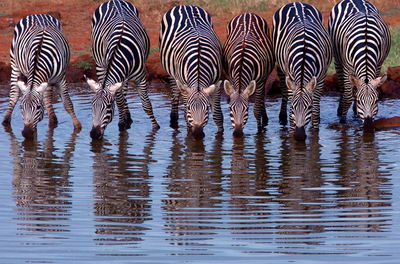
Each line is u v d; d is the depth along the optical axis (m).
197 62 14.77
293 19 15.76
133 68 15.52
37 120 14.84
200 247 8.49
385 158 12.87
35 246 8.54
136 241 8.74
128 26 15.93
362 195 10.65
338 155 13.16
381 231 9.03
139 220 9.56
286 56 15.35
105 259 8.11
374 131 15.29
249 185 11.26
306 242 8.66
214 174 11.93
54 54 15.73
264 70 15.52
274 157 13.08
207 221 9.50
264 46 15.86
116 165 12.57
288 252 8.30
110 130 15.76
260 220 9.53
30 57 15.70
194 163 12.69
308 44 14.97
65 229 9.19
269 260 8.05
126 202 10.38
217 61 15.24
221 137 14.88
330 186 11.15
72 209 10.05
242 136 14.43
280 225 9.30
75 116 15.97
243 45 15.24
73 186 11.25
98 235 8.94
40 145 14.22
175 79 15.75
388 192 10.78
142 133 15.41
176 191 10.95
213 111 15.18
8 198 10.58
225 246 8.55
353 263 7.93
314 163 12.59
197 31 15.63
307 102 14.25
